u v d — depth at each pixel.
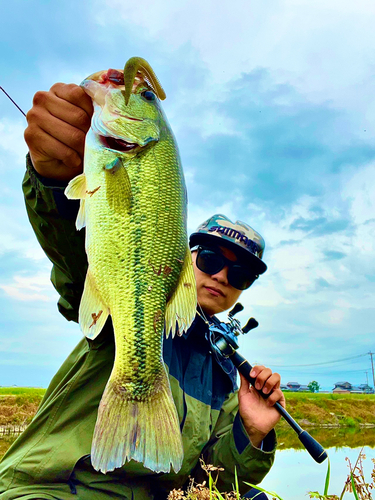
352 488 0.55
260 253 0.94
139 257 0.54
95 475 0.64
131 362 0.52
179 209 0.57
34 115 0.55
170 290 0.56
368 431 5.14
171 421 0.51
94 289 0.53
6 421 3.55
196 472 0.79
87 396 0.66
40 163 0.56
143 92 0.58
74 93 0.55
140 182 0.55
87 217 0.53
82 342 0.74
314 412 5.88
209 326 0.78
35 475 0.61
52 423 0.66
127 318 0.53
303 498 1.46
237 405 0.91
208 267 0.89
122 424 0.49
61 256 0.62
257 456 0.74
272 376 0.77
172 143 0.59
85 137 0.56
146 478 0.69
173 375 0.72
